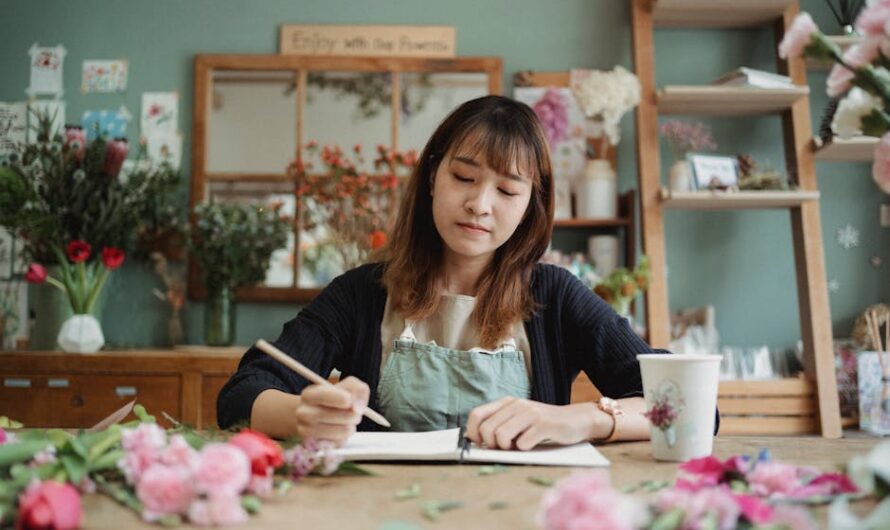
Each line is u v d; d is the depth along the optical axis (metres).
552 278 1.40
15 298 3.01
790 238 3.03
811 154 2.82
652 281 2.73
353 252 2.78
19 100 3.09
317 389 0.91
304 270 2.99
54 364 2.52
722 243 3.03
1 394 2.52
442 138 1.33
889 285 3.01
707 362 0.86
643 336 2.78
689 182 2.82
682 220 3.04
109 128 3.07
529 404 0.97
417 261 1.38
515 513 0.61
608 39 3.08
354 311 1.39
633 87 2.73
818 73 3.07
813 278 2.75
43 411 2.51
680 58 3.08
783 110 2.93
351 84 3.05
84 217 2.75
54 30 3.12
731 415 2.68
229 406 1.11
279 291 2.98
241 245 2.78
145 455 0.65
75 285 2.69
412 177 1.39
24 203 2.69
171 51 3.10
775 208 2.93
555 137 3.02
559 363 1.35
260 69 3.05
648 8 2.91
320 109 3.04
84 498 0.65
